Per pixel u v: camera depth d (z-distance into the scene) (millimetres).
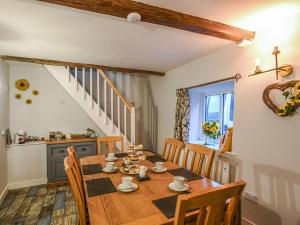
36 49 2818
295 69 1809
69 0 1465
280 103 1919
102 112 4047
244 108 2326
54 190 3277
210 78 2920
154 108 4699
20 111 3676
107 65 3766
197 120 3695
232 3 1646
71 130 4039
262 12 1798
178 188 1529
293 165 1813
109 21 1962
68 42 2543
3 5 1661
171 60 3338
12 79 3619
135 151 2754
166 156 2924
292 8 1728
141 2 1632
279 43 1947
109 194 1454
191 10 1765
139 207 1256
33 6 1684
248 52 2283
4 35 2311
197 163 2193
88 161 2400
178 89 3584
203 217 969
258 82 2160
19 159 3363
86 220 1524
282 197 1902
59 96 3947
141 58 3260
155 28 2119
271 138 2014
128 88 4773
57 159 3459
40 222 2330
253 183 2193
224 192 946
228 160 2529
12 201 2875
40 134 3816
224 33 2037
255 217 2162
